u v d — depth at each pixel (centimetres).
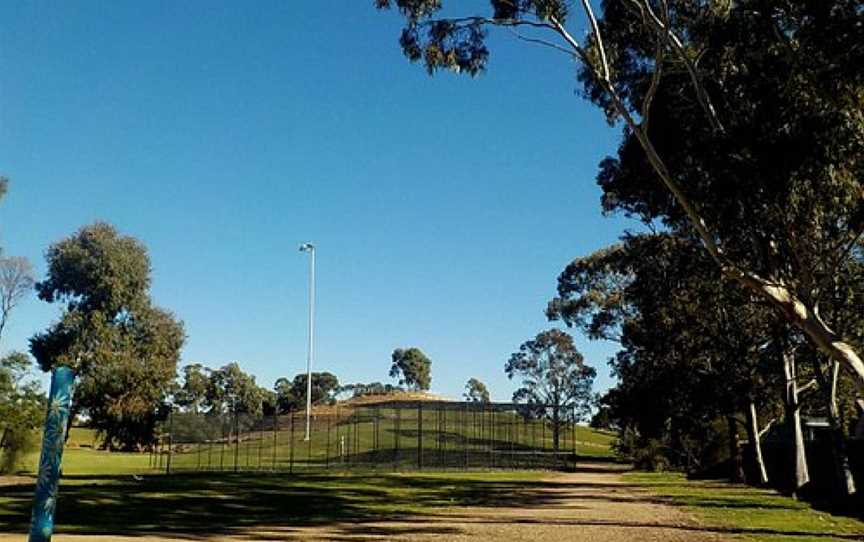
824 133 1756
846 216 1958
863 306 2966
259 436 6431
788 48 1830
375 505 3006
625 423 6281
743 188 1839
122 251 8219
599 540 2011
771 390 4544
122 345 8119
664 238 3091
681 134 2034
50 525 1205
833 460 3922
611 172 2667
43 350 7938
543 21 2181
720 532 2222
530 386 9019
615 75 2341
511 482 4528
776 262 2064
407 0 2166
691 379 4731
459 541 1956
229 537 1972
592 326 5900
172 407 8400
